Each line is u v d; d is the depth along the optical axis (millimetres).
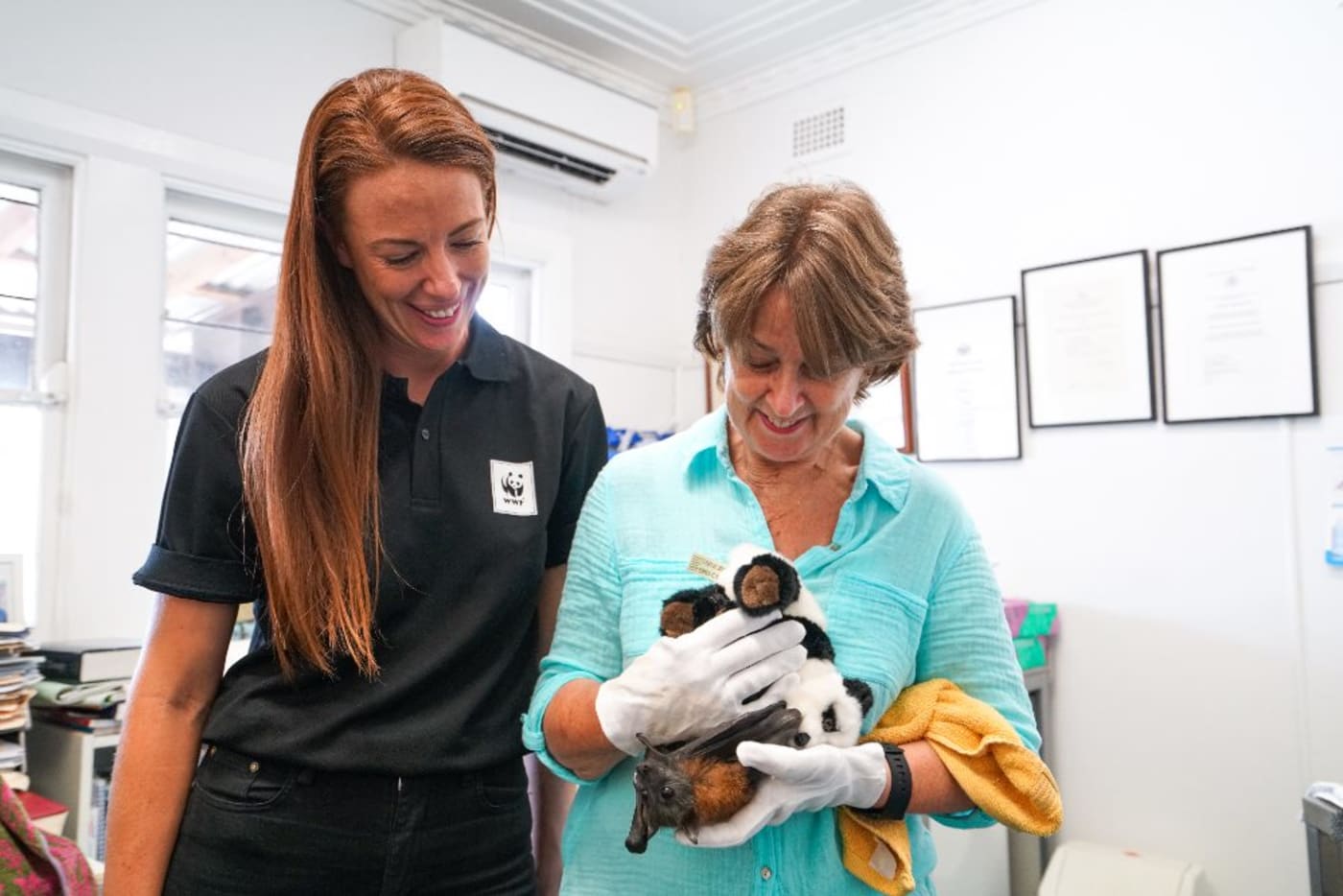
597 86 2695
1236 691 2045
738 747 674
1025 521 2379
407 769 884
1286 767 1974
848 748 725
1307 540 1963
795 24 2688
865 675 765
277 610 889
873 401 2664
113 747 1726
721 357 811
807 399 756
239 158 2133
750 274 721
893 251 786
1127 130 2234
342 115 856
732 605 747
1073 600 2289
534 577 997
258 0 2184
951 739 758
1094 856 2113
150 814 889
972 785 737
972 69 2508
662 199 3168
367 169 824
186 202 2119
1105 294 2244
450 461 962
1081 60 2311
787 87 2922
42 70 1856
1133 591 2201
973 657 818
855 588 787
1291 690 1972
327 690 909
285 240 892
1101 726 2232
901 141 2654
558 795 1106
